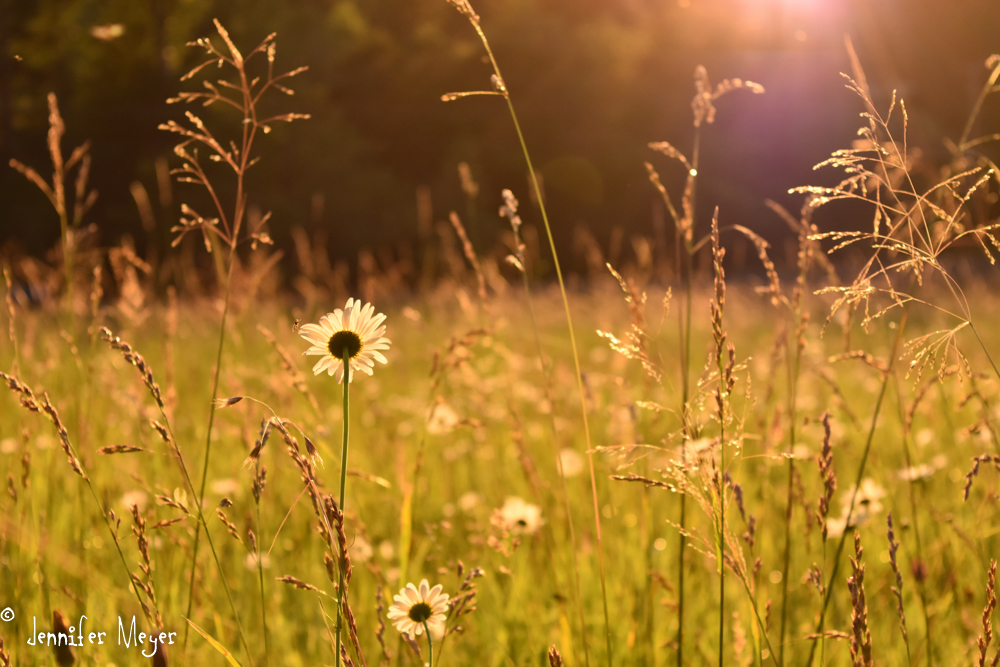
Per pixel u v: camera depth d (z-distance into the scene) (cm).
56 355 301
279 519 265
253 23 2817
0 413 330
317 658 217
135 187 323
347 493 249
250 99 172
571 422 384
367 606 232
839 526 222
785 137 3344
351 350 117
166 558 230
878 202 143
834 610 228
